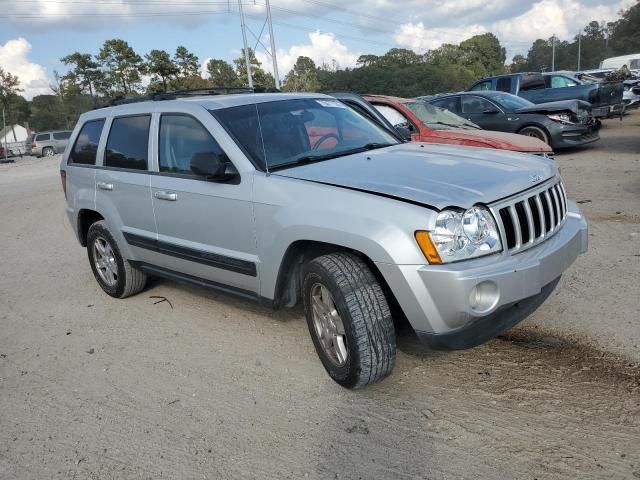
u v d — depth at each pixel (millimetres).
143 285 5809
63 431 3586
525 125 12789
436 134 8875
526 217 3447
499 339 4242
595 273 5320
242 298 4371
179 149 4629
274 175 3934
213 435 3402
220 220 4219
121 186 5188
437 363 3977
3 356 4773
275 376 4023
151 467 3162
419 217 3152
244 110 4488
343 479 2932
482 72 95188
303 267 3742
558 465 2893
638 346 3941
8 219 11398
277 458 3143
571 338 4152
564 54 115688
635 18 101938
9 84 49031
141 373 4258
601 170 10719
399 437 3229
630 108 23516
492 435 3170
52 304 5973
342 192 3498
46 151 35312
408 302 3227
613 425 3160
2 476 3191
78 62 55281
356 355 3432
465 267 3129
